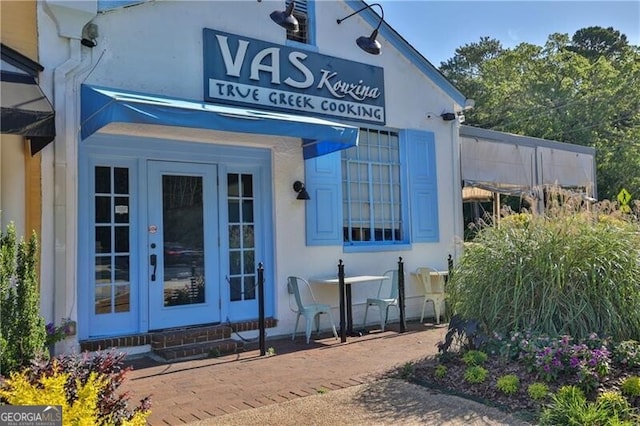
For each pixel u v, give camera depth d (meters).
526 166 11.51
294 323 7.59
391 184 9.07
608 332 4.85
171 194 6.89
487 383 4.63
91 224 6.24
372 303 8.00
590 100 25.86
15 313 3.49
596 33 36.38
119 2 6.21
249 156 7.52
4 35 5.48
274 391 4.84
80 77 5.94
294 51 7.72
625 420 3.71
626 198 14.02
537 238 5.46
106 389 3.21
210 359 6.14
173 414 4.24
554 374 4.39
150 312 6.60
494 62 31.47
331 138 6.55
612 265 5.14
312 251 7.86
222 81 7.00
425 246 9.18
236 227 7.42
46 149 5.67
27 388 2.70
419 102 9.36
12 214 5.42
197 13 6.88
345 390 4.82
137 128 6.41
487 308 5.32
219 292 7.18
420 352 6.27
